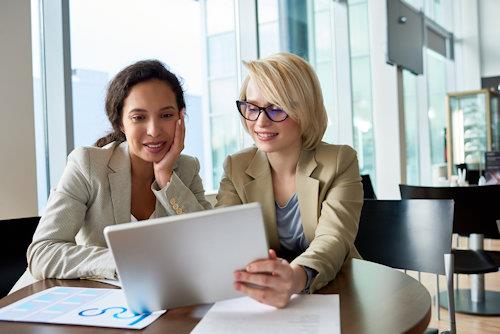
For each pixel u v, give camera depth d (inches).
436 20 287.4
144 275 28.6
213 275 29.7
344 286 35.3
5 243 49.9
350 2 170.9
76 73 90.6
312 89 48.2
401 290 33.9
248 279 29.5
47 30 87.8
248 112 48.1
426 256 57.2
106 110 50.0
